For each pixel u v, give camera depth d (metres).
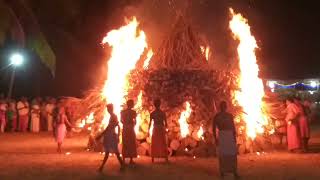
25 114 24.95
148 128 13.79
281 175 11.38
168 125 14.98
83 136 22.19
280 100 18.14
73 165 13.11
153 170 12.21
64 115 16.19
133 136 12.87
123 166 12.20
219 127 10.93
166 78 15.68
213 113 15.06
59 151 16.03
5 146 18.00
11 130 25.06
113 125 12.09
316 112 32.66
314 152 15.80
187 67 15.96
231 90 15.98
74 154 15.47
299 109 15.82
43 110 25.50
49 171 12.14
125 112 12.95
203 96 15.36
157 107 13.61
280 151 16.08
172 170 12.20
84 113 18.27
